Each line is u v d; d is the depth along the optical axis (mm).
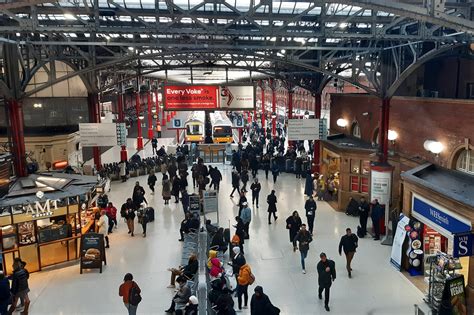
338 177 21688
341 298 11836
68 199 14367
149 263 14312
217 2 11641
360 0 6484
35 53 17938
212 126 43562
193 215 16094
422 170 14391
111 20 14500
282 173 28562
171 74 44344
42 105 27078
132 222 16812
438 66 19719
